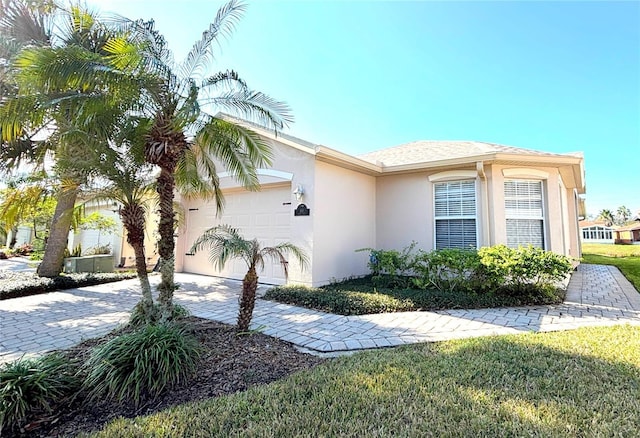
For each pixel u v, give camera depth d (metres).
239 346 4.60
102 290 9.02
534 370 3.57
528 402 2.91
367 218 10.57
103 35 7.76
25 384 3.01
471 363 3.79
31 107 5.41
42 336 5.14
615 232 54.47
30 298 7.98
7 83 7.20
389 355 4.16
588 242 55.25
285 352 4.48
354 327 5.61
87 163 5.20
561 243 9.16
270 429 2.54
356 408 2.84
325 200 9.02
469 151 10.12
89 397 3.24
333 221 9.23
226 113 6.37
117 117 5.43
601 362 3.80
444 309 6.88
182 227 12.25
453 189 9.66
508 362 3.82
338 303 6.75
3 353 4.46
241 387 3.46
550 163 8.96
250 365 4.00
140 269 5.48
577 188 13.88
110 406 3.15
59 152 5.62
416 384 3.27
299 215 8.93
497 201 8.98
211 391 3.38
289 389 3.22
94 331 5.38
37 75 4.65
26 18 8.41
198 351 3.92
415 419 2.65
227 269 11.02
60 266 10.00
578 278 11.63
